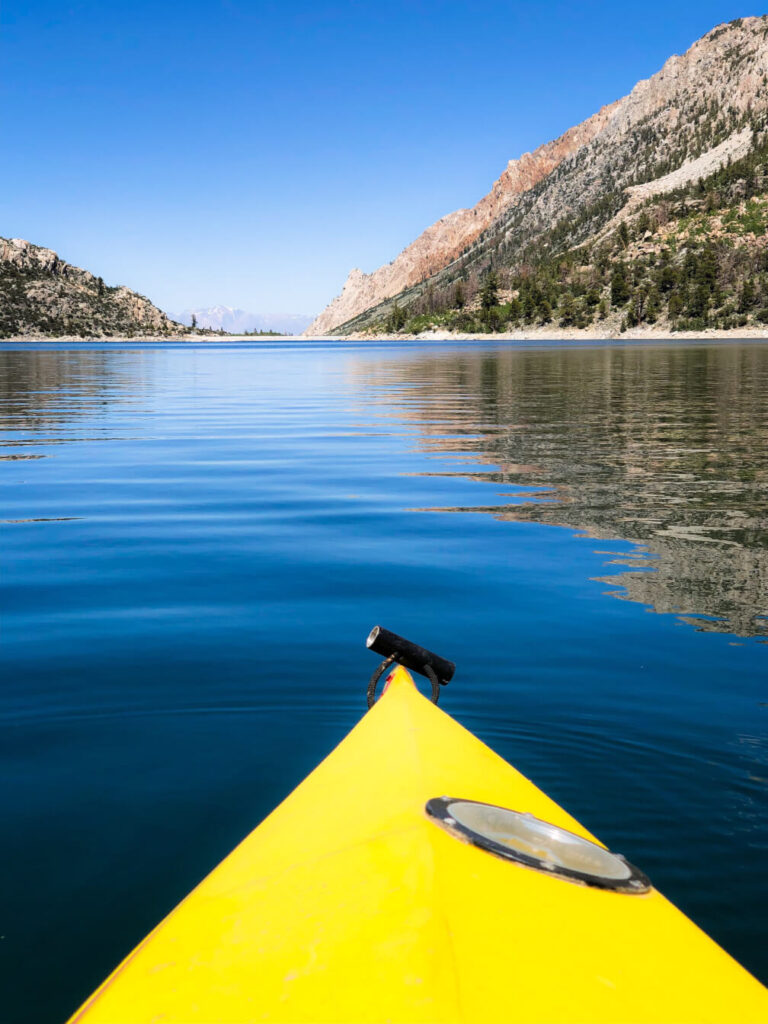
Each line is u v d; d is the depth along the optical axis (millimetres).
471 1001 1339
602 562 7102
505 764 2688
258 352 123688
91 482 11211
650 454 13062
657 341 156500
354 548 7660
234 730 3959
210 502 9859
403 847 1825
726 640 5227
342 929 1565
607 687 4457
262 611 5812
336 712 4156
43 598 6125
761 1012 1460
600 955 1520
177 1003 1446
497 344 149625
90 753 3715
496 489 10484
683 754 3672
